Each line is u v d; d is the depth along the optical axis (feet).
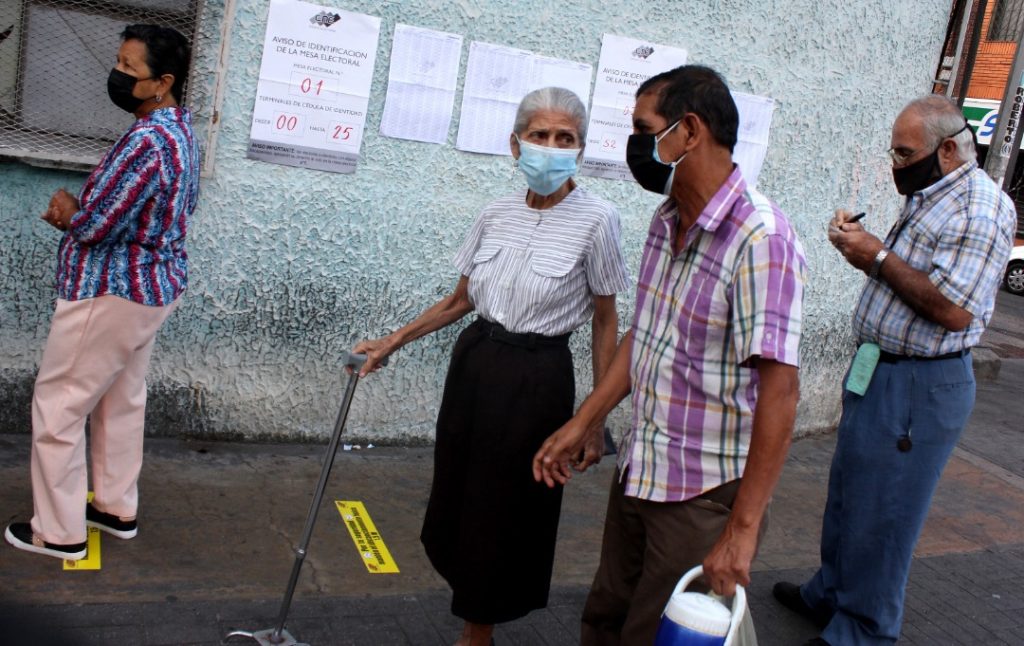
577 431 8.25
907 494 10.64
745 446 7.60
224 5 12.87
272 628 9.98
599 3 14.71
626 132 15.40
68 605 9.80
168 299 10.39
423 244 14.70
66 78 12.90
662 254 7.90
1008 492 17.85
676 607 6.97
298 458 14.43
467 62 14.21
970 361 10.66
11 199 12.74
